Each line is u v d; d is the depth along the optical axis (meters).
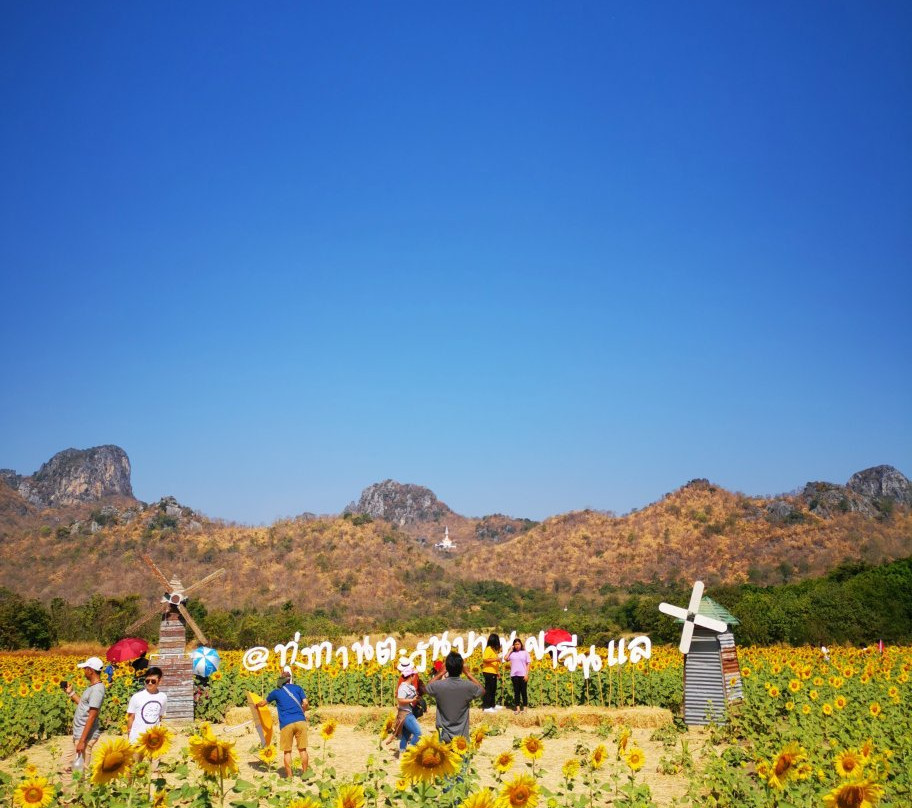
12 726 14.48
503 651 17.20
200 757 7.03
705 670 15.40
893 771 9.38
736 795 8.99
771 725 12.88
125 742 6.94
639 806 8.45
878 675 18.28
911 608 44.28
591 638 50.50
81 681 20.52
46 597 103.50
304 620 63.16
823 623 43.00
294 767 11.23
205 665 17.97
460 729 9.81
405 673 12.67
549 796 8.64
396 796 8.23
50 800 7.15
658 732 14.66
